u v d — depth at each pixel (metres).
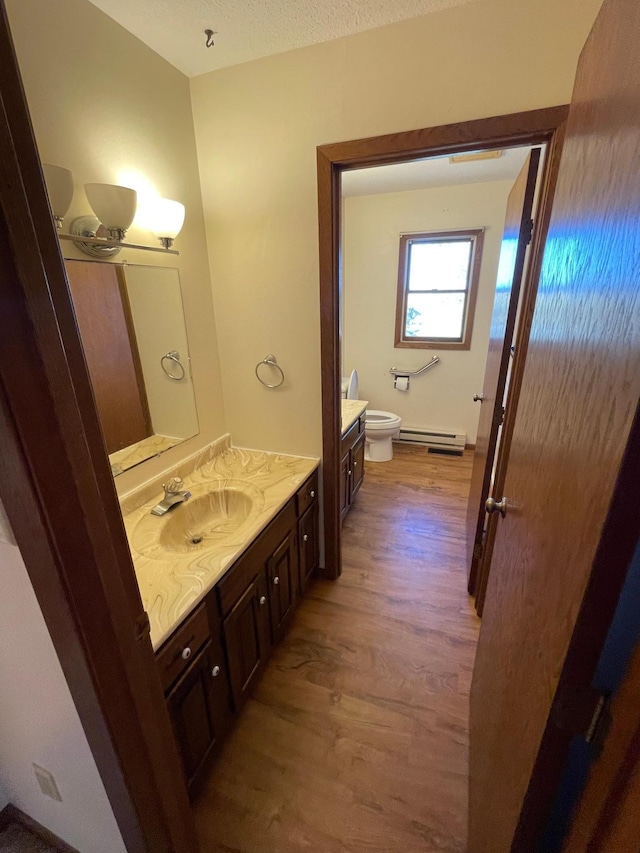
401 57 1.34
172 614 1.05
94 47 1.23
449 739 1.43
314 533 2.08
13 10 1.02
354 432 2.73
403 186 3.33
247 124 1.59
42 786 1.03
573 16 1.16
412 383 4.05
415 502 3.07
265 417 2.03
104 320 1.38
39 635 0.75
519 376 1.50
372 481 3.43
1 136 0.46
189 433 1.85
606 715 0.50
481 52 1.26
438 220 3.50
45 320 0.54
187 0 1.20
